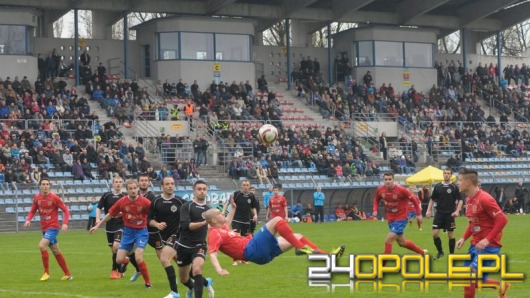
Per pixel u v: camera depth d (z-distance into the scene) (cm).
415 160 5866
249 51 6316
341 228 4056
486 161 5984
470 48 7488
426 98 6662
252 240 1462
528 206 5431
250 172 5084
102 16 6284
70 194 4559
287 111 6109
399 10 6894
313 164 5397
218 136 5403
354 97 6325
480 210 1399
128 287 1848
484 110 6894
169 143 5184
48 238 1988
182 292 1758
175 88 5953
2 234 4081
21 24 5644
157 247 1878
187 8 6216
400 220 2138
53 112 5184
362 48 6762
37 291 1798
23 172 4509
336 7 6562
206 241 1584
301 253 1434
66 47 6088
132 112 5466
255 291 1739
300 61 6756
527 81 7450
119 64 6259
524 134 6425
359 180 5303
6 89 5244
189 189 4784
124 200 1812
